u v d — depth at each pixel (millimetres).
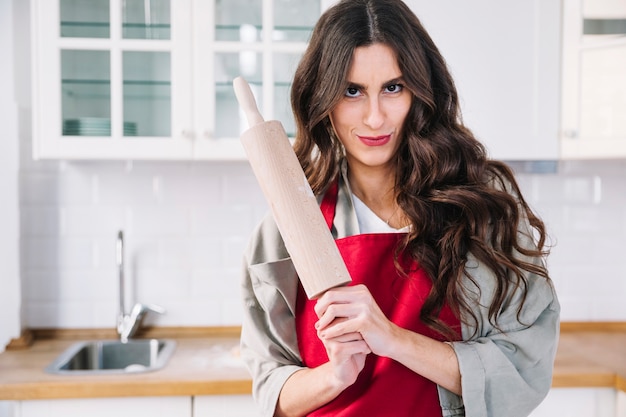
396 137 1014
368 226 1100
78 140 2084
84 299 2443
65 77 2109
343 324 860
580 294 2518
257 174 879
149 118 2127
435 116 1049
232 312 2480
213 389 1869
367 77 957
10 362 2094
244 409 1904
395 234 1049
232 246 2471
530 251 1011
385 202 1109
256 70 2139
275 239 1117
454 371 951
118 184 2436
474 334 1009
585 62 2055
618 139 2020
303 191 865
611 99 2043
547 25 2059
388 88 987
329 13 1012
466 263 1009
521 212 1075
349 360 895
